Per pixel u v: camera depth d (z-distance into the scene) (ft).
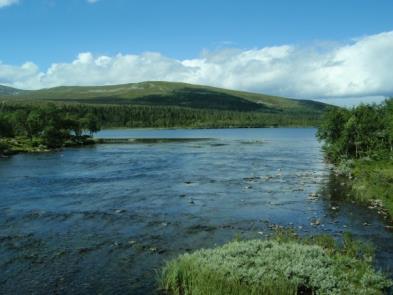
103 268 73.20
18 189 157.89
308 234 95.30
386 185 145.18
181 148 383.65
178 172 208.54
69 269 72.79
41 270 72.43
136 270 72.08
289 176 194.39
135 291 63.67
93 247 85.05
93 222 106.32
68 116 545.85
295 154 319.68
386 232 97.09
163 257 78.89
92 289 64.59
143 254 80.69
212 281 57.62
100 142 497.87
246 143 468.75
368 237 92.68
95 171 212.84
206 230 98.84
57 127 462.60
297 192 151.43
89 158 286.25
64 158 288.51
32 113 463.83
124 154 318.65
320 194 147.23
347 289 56.54
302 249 69.62
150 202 132.57
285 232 93.81
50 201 134.00
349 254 72.69
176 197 141.28
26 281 67.72
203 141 511.40
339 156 254.06
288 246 71.92
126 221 107.45
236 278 58.23
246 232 97.04
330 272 60.03
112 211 119.14
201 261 64.44
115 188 159.94
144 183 172.55
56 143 427.74
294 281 57.47
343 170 206.80
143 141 512.63
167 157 291.79
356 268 64.39
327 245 79.05
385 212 118.21
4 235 94.07
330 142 280.92
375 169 187.73
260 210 121.39
